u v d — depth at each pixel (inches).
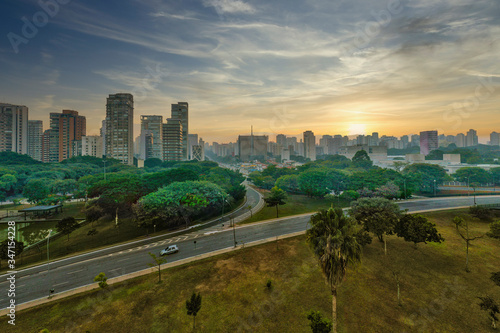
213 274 1497.3
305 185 3774.6
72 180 4023.1
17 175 4350.4
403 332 1029.2
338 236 892.6
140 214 2391.7
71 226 2295.8
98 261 1776.6
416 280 1392.7
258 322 1097.4
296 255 1713.8
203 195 2723.9
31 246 2278.5
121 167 6058.1
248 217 2886.3
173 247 1866.4
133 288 1371.8
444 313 1138.7
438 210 2709.2
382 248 1781.5
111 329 1073.5
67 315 1169.4
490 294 1259.8
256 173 6673.2
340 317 1112.2
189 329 1064.2
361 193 3548.2
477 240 1898.4
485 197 3523.6
